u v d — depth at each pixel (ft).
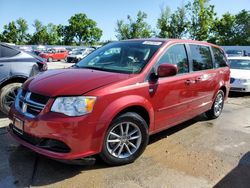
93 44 285.64
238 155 15.78
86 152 12.16
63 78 13.37
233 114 24.80
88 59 17.02
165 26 142.82
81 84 12.59
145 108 14.14
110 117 12.49
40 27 260.83
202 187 12.31
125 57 15.70
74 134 11.74
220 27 184.96
